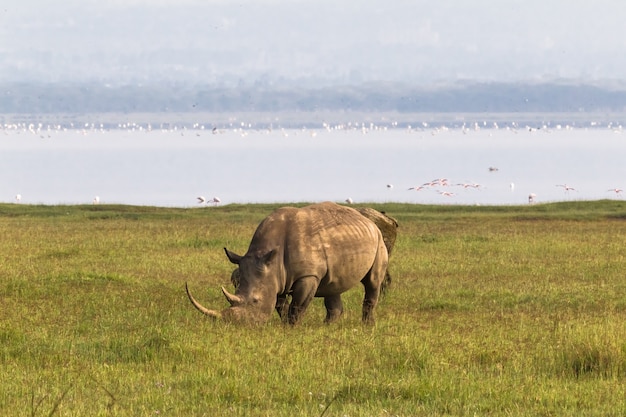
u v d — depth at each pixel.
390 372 30.81
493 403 27.38
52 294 46.34
